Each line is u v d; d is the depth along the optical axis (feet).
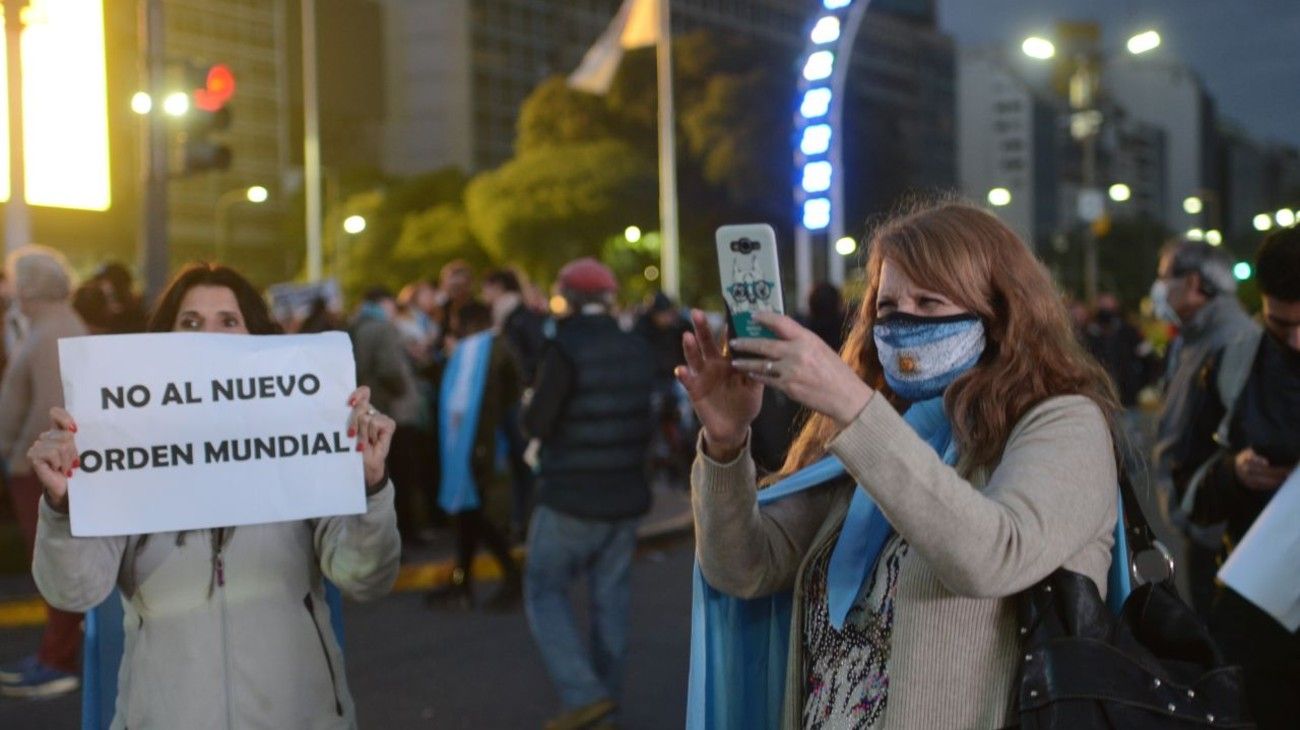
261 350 9.01
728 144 192.13
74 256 202.49
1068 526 6.77
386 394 34.17
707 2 371.97
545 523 18.81
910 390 7.75
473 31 346.54
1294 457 11.85
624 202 202.59
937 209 7.82
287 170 295.07
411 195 258.78
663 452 50.11
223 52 307.99
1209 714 6.81
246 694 9.05
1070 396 7.26
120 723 9.16
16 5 38.14
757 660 8.57
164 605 9.06
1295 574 10.23
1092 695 6.69
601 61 92.22
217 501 8.87
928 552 6.54
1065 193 571.28
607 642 19.20
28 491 21.39
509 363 28.99
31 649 24.84
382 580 9.33
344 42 326.85
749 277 6.88
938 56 459.32
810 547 8.16
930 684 7.01
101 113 42.37
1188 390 14.49
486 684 22.16
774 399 19.36
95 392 8.76
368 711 20.63
